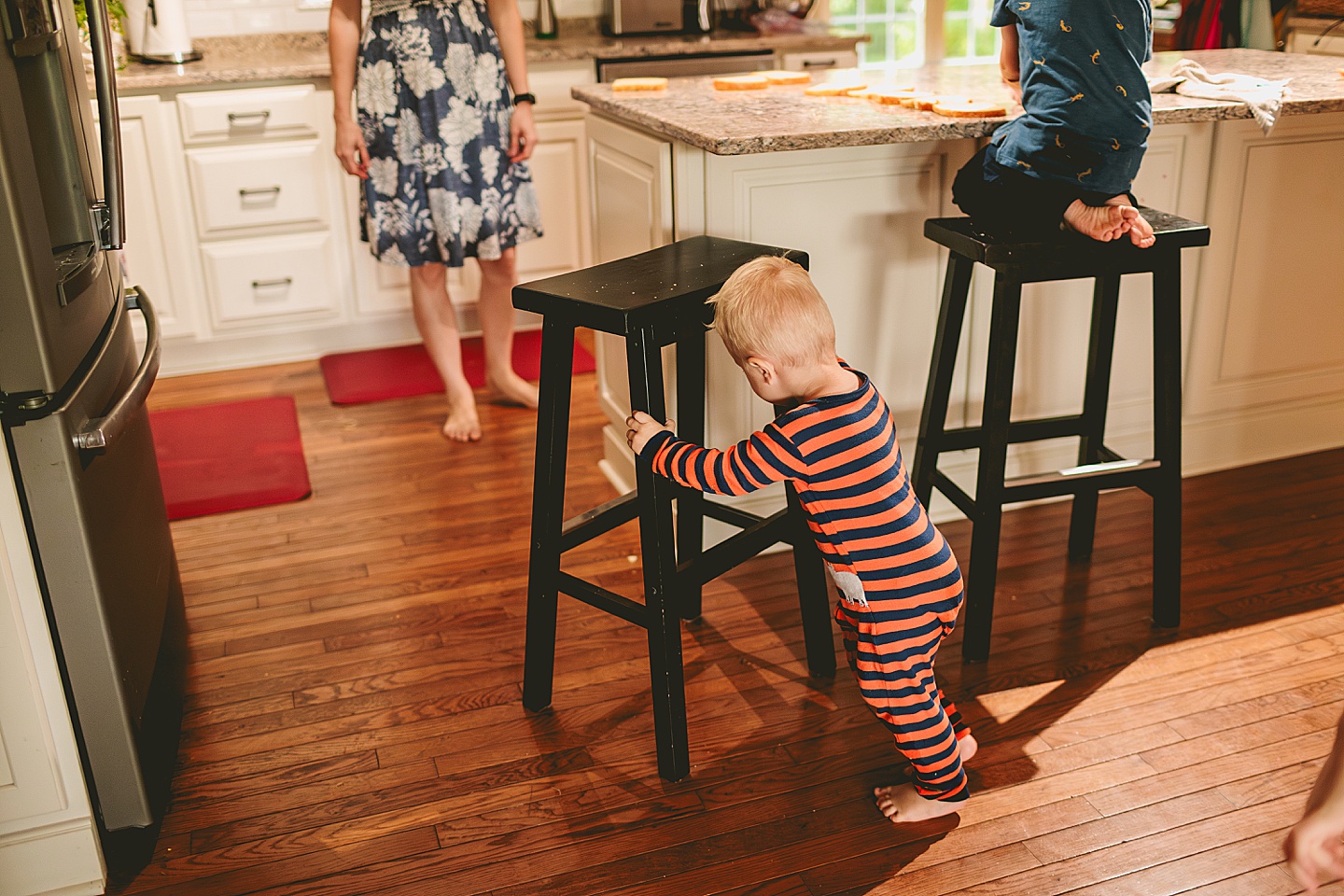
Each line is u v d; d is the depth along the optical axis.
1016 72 2.08
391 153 2.91
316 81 3.53
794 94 2.58
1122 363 2.64
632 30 4.07
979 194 2.04
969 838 1.66
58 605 1.50
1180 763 1.80
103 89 1.59
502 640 2.21
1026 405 2.61
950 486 2.14
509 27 2.91
